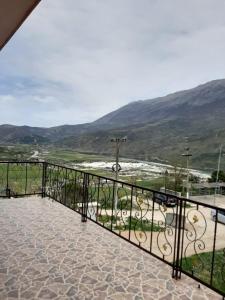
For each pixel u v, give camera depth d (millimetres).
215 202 15109
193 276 2738
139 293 2490
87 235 3863
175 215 2885
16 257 3078
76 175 4934
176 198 2863
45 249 3332
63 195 5387
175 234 2822
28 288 2473
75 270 2854
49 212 4895
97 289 2520
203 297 2469
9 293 2381
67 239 3686
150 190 3305
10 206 5180
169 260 3508
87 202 4484
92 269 2891
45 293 2408
